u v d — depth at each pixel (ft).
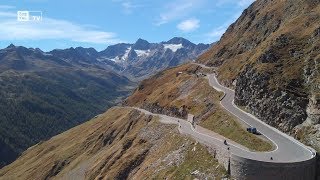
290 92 275.39
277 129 274.16
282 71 299.99
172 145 329.72
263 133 264.72
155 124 437.17
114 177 389.80
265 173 198.49
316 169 218.59
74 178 514.27
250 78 325.62
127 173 387.75
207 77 516.73
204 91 451.53
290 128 261.85
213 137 289.12
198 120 373.81
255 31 552.00
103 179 405.80
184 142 307.99
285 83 284.82
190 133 315.78
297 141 247.09
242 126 283.79
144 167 348.79
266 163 198.18
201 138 285.23
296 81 283.18
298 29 340.18
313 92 261.65
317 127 239.09
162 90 585.22
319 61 278.26
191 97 463.01
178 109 452.35
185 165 270.87
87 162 537.65
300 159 208.85
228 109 336.90
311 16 347.15
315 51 294.46
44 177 602.85
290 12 479.82
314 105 249.14
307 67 283.79
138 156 394.93
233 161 215.31
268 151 229.66
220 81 475.72
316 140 233.96
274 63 311.68
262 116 297.12
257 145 246.47
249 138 258.78
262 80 304.91
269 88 293.84
